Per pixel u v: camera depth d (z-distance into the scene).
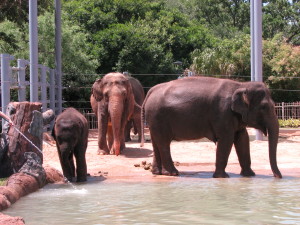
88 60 30.91
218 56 34.00
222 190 9.37
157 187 9.85
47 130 20.69
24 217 7.00
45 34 29.27
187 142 18.56
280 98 34.41
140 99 19.28
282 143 17.95
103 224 6.49
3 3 23.91
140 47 34.88
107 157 14.45
